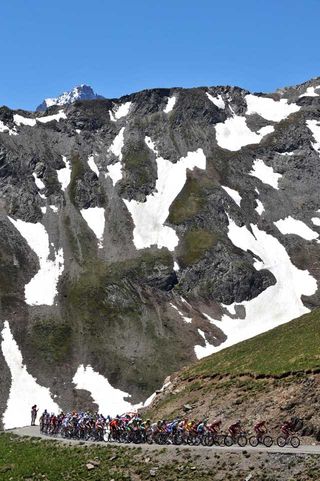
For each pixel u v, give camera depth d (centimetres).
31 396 14962
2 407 14512
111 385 15662
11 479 5103
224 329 18575
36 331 16962
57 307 18075
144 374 16062
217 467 4575
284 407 5922
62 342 16762
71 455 5541
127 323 17888
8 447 6384
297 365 6450
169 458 4925
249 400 6394
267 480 4244
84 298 18550
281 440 5112
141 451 5219
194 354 17062
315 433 5469
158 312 18662
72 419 6762
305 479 4128
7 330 16800
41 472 5200
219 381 7319
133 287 19400
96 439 6388
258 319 19188
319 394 5819
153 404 8219
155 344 17212
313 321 8112
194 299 19688
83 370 16012
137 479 4725
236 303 19800
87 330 17312
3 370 15538
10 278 18950
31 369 15750
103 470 4994
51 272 19675
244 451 4669
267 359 7188
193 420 6325
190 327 18262
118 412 14738
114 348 16875
